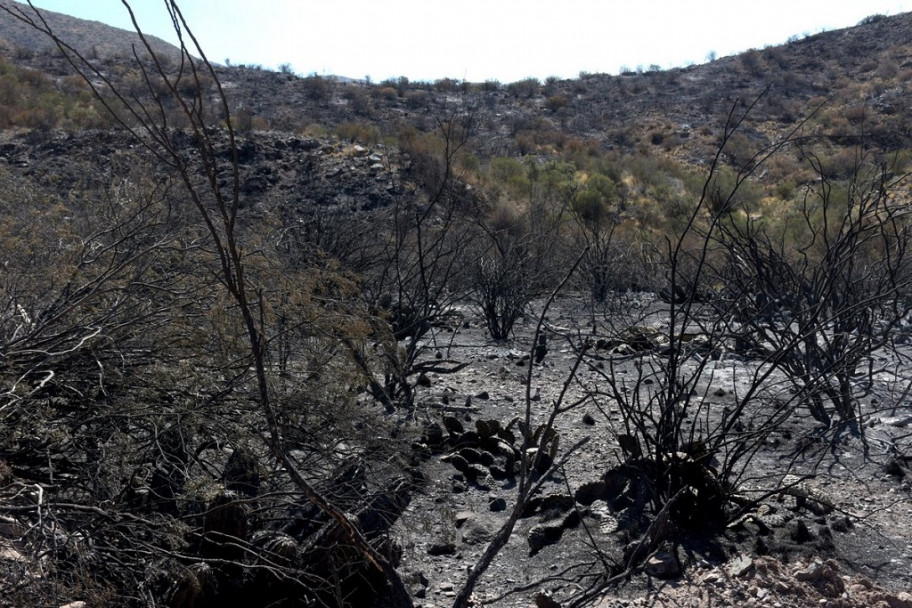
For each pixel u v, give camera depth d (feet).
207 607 11.02
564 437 20.92
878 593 12.74
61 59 152.25
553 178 93.25
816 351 21.65
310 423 14.66
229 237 7.70
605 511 16.02
